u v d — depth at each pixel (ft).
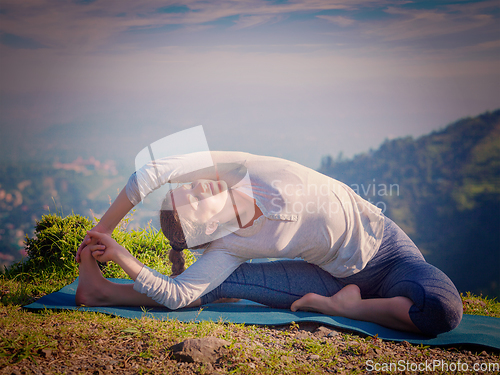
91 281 8.77
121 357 6.30
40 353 6.12
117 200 8.85
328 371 6.43
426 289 7.86
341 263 8.98
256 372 6.13
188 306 9.02
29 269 12.91
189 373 5.98
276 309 9.32
